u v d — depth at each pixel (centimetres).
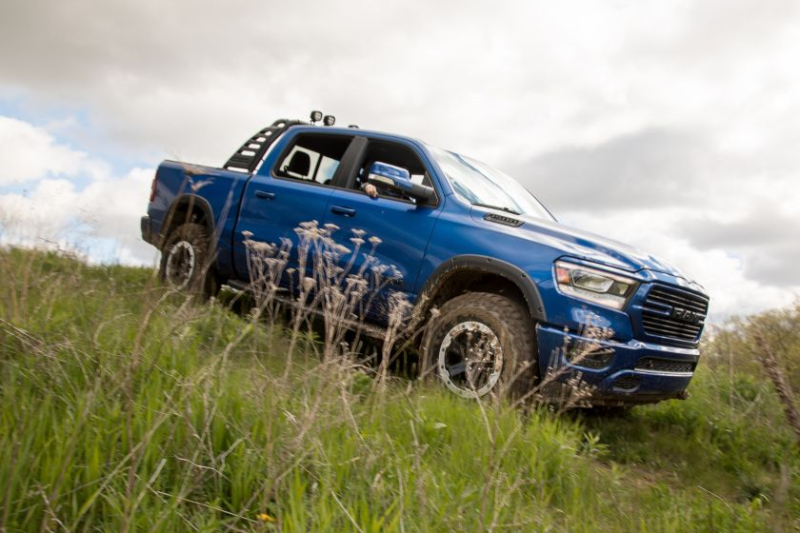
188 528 169
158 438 195
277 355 331
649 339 381
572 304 369
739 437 435
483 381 374
